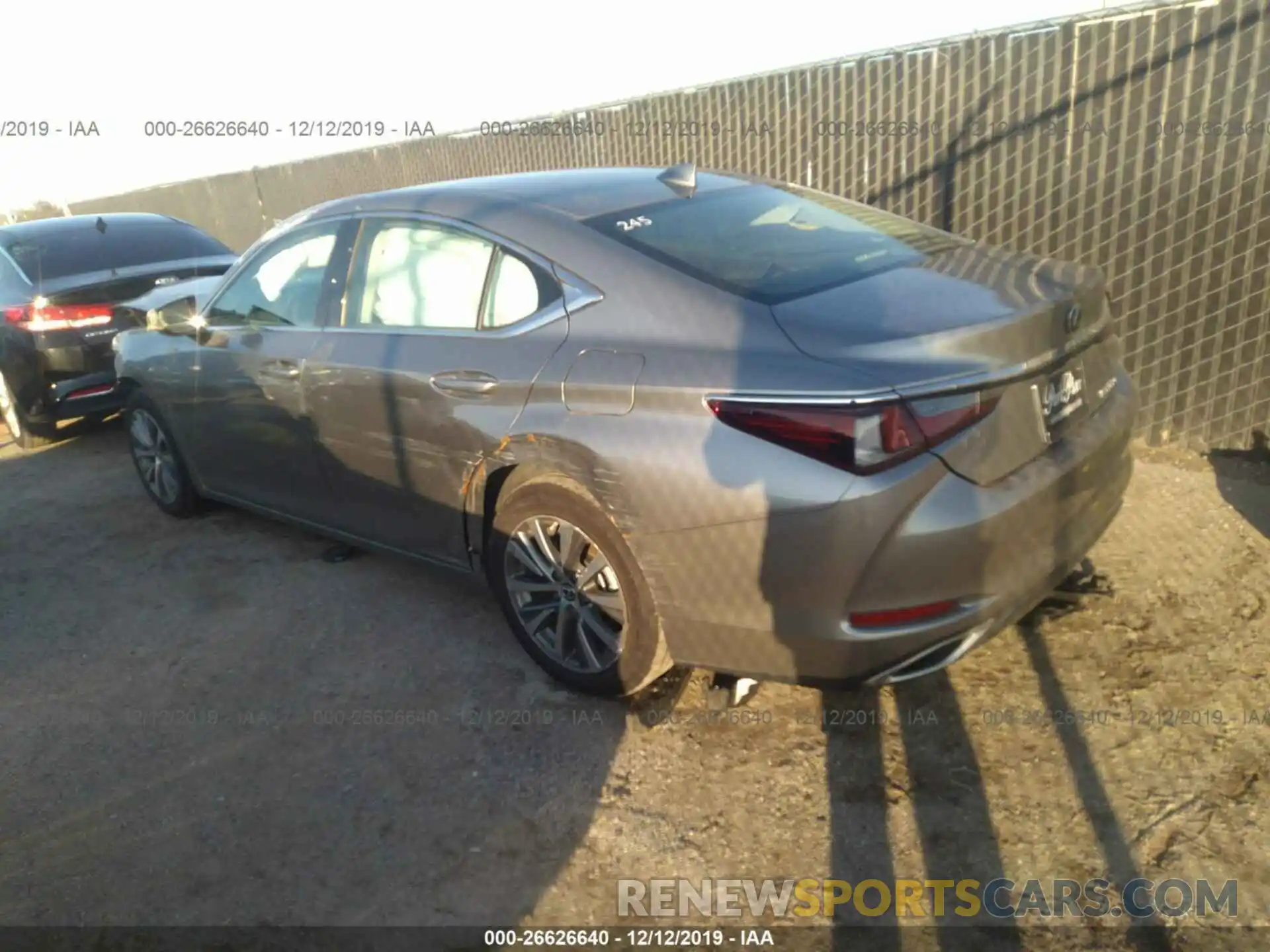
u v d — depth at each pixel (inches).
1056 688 131.0
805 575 106.7
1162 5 186.7
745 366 109.5
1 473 269.0
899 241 141.3
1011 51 211.5
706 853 110.0
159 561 197.9
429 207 150.1
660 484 114.6
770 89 267.3
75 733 142.0
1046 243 215.8
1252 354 192.2
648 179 152.9
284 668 153.6
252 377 173.9
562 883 107.7
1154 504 180.7
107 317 264.7
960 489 104.0
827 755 123.0
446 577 158.4
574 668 136.3
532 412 127.8
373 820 119.0
